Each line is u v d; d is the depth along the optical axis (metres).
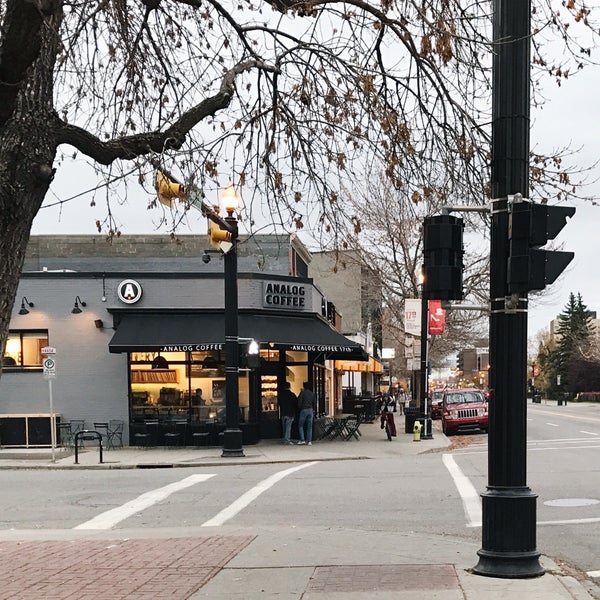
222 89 6.60
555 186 7.40
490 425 6.78
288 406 23.48
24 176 4.86
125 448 22.16
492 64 6.99
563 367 103.25
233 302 19.58
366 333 46.00
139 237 31.02
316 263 43.94
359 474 15.18
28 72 4.95
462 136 7.59
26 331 23.25
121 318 23.05
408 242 28.72
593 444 22.19
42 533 10.11
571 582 6.52
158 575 7.29
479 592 6.12
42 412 22.91
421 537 9.10
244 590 6.58
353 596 6.21
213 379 23.00
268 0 6.96
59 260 31.00
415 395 40.66
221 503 12.27
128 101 8.26
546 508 11.02
